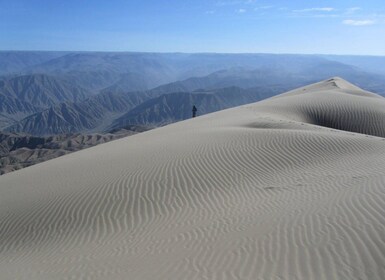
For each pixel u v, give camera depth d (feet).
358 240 27.02
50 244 38.32
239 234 31.94
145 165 57.16
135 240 35.32
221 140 67.15
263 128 79.25
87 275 29.53
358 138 62.18
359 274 23.45
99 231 39.27
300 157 54.70
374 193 35.01
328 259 25.44
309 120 109.50
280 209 36.14
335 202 34.68
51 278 30.12
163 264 28.76
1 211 48.19
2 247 39.52
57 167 67.46
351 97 130.31
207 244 31.19
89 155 74.08
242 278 24.89
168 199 44.73
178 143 69.36
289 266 25.40
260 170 51.37
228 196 43.34
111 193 47.88
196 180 49.37
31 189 55.26
